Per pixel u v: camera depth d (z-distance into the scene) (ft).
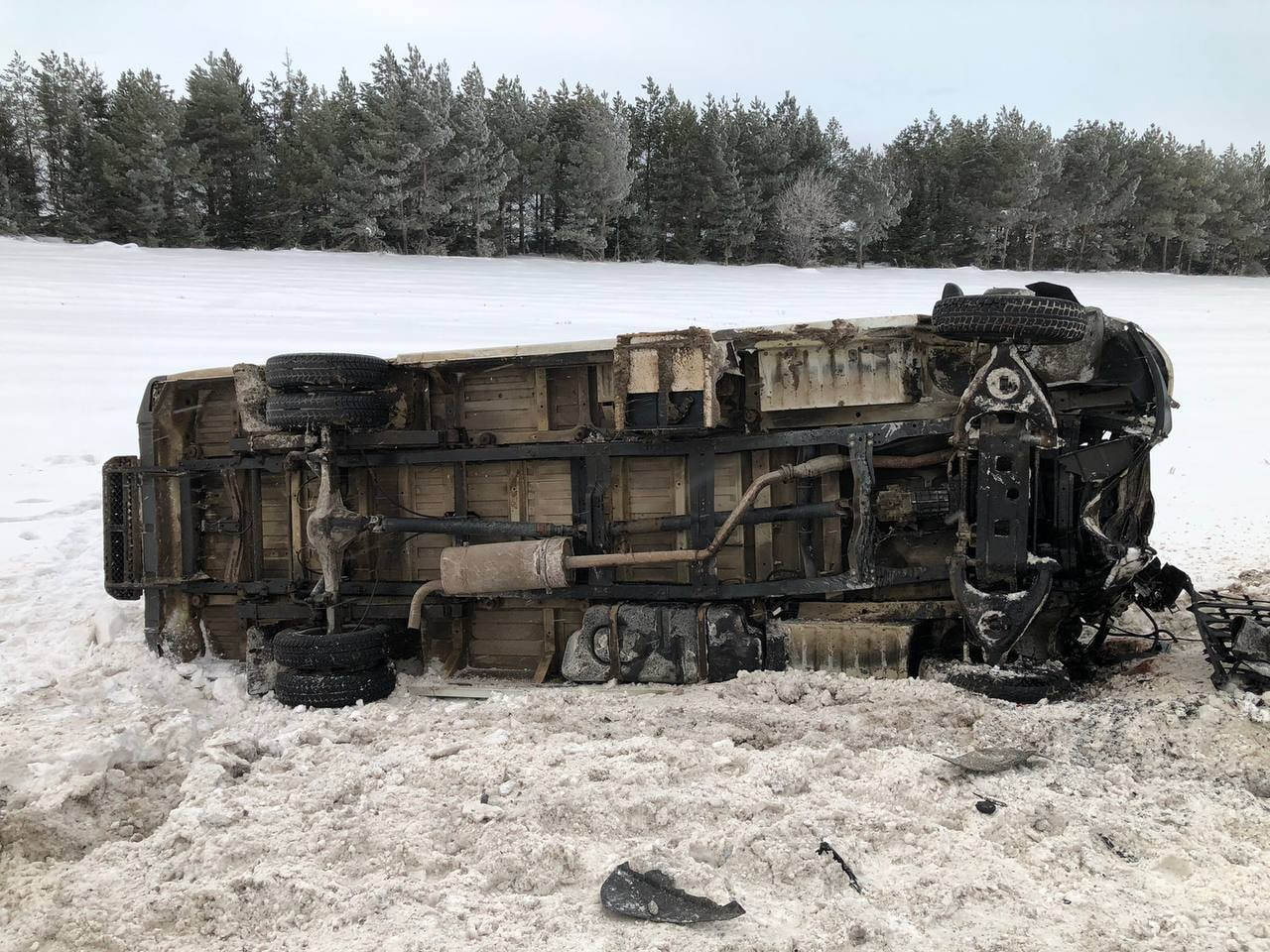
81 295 108.88
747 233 220.23
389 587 23.03
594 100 214.28
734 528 20.10
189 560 25.02
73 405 62.44
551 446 21.84
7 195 195.52
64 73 228.63
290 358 20.90
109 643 25.61
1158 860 11.86
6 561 33.76
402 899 11.92
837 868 11.91
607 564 20.44
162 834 14.17
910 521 19.34
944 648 19.89
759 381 20.51
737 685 19.31
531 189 221.66
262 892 12.13
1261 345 93.45
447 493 23.44
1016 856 12.26
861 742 15.96
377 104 198.49
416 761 16.42
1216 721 15.67
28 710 20.81
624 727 17.54
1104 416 18.78
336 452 22.27
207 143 202.08
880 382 19.39
